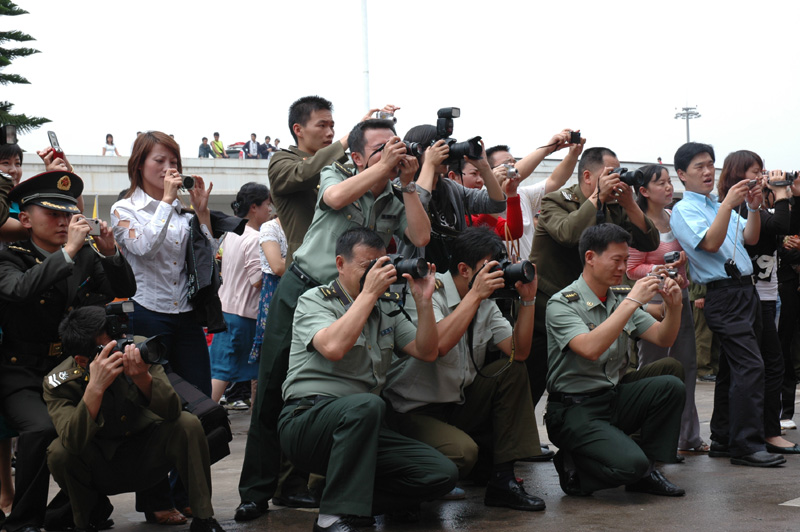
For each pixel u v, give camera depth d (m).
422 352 3.60
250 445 3.82
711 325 4.88
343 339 3.31
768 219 5.02
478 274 3.67
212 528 3.43
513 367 3.88
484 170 4.34
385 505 3.52
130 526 3.77
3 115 18.45
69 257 3.53
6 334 3.65
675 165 5.12
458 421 4.00
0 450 4.03
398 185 3.84
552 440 4.16
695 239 4.86
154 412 3.36
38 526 3.46
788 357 5.85
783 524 3.43
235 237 6.50
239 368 6.47
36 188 3.74
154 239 3.88
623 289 4.29
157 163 4.06
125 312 3.34
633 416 4.05
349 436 3.28
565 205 4.77
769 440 5.03
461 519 3.66
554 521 3.58
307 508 3.95
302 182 4.15
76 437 3.27
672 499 3.94
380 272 3.32
